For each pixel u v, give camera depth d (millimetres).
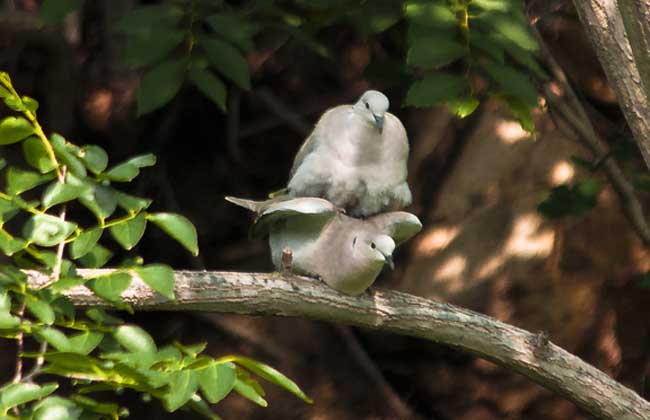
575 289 12625
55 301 5910
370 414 13648
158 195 13930
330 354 13875
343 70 13930
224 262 14086
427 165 13172
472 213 12820
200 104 13992
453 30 8867
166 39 8984
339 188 8266
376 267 7492
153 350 5699
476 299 12586
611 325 12695
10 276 5730
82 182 5984
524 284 12586
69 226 5797
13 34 12953
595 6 7266
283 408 13703
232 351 13938
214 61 9078
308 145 8555
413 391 13586
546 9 11914
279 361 13844
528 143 12797
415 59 8727
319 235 7754
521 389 12961
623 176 11211
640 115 7219
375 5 9836
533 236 12617
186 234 5863
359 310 7676
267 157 14227
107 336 6191
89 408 5500
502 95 9227
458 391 13227
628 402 7762
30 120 6211
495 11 8844
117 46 13289
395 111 13594
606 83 12883
